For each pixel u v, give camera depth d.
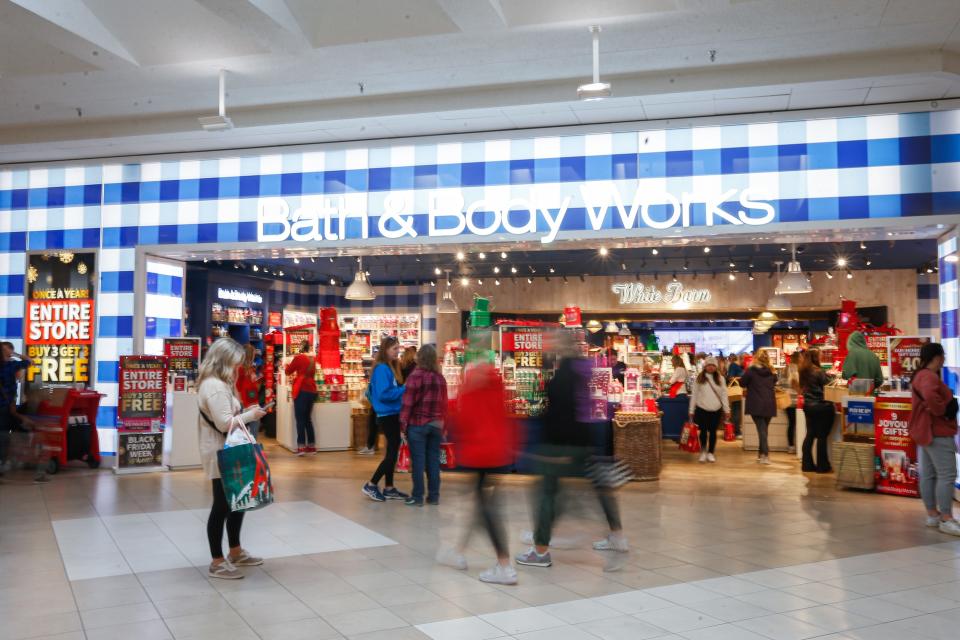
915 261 15.25
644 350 16.64
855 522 5.99
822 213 7.30
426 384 6.54
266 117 7.93
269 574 4.43
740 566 4.66
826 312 17.14
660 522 5.96
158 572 4.46
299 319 19.36
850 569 4.61
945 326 7.37
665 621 3.65
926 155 7.12
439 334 19.36
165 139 8.48
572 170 7.93
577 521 5.87
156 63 6.68
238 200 8.83
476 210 8.12
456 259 15.71
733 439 12.59
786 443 11.00
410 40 6.17
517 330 8.45
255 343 17.33
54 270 9.28
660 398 12.33
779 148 7.44
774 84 6.69
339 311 20.33
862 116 7.27
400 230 8.33
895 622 3.66
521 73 6.93
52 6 5.72
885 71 6.45
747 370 9.70
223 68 6.79
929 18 5.74
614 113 7.56
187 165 9.02
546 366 4.86
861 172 7.24
